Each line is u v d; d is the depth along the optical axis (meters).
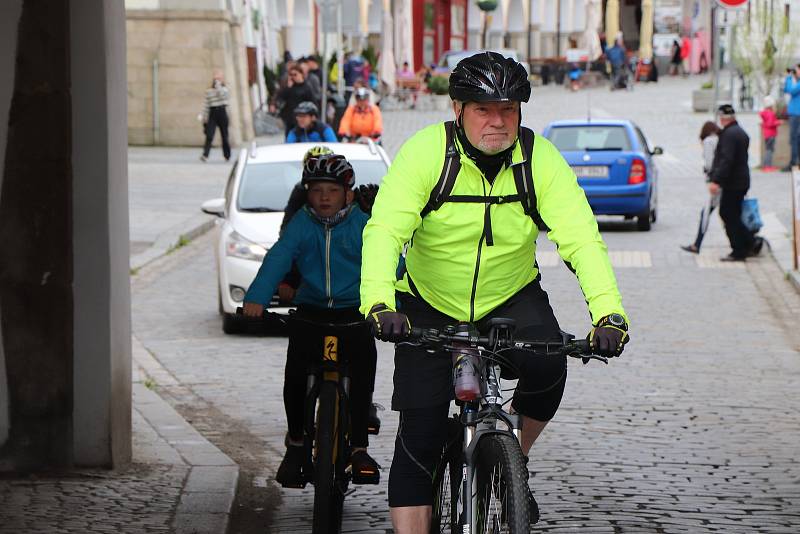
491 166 9.59
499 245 9.77
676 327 26.45
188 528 13.04
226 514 13.52
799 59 72.12
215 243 27.30
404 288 10.25
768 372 21.95
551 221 9.66
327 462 12.06
